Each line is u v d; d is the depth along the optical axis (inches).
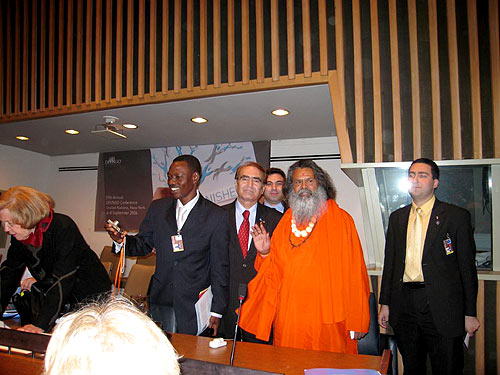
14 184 227.0
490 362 99.1
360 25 116.5
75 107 150.0
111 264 188.1
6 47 167.6
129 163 229.1
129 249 94.6
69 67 152.2
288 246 89.3
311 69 117.4
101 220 234.8
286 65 120.3
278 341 85.7
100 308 23.1
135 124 167.5
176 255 92.8
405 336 88.9
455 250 84.3
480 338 99.6
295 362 60.5
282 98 130.6
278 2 122.6
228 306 95.7
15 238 79.4
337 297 82.7
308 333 82.5
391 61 112.8
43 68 158.1
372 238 114.7
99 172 237.1
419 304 86.0
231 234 99.1
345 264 85.1
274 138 191.6
